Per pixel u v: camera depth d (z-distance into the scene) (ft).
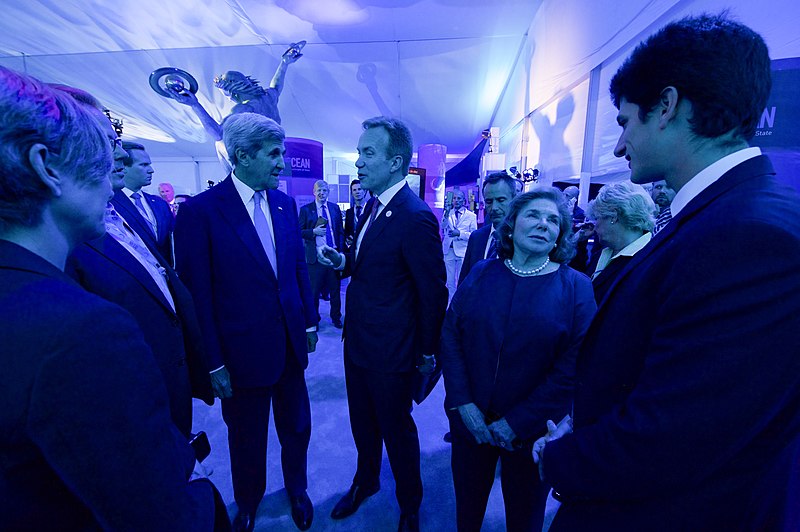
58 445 1.07
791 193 1.31
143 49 19.98
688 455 1.27
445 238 15.17
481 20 18.19
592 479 1.59
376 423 4.64
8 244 1.21
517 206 3.27
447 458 5.83
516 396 3.15
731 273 1.19
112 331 1.19
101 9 16.75
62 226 1.36
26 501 1.11
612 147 10.25
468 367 3.41
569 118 13.21
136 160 7.67
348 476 5.41
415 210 3.82
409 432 4.33
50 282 1.19
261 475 4.48
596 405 1.92
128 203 3.89
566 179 13.35
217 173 36.40
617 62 9.96
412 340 4.09
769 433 1.37
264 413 4.37
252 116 3.82
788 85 4.09
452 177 26.43
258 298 4.00
